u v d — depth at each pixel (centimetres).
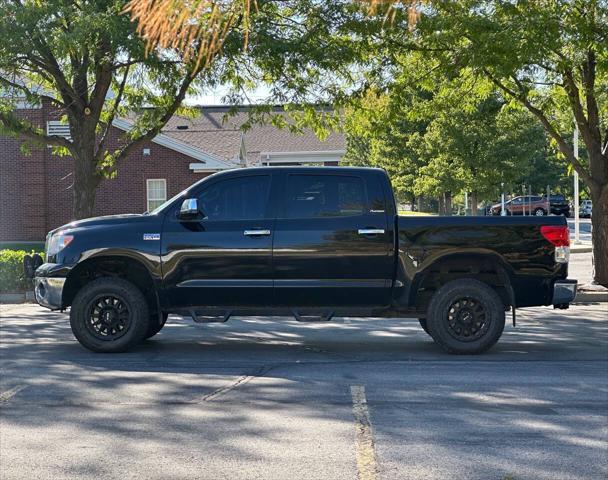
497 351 938
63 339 1030
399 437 564
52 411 643
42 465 501
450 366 838
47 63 1512
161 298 900
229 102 1622
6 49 1345
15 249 2691
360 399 683
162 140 2852
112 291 900
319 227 886
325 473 483
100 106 1596
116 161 1625
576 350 948
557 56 1491
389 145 3456
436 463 503
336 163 3538
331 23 1467
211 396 695
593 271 1639
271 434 572
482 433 575
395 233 887
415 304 896
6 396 697
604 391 717
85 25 1257
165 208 910
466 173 2739
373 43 1512
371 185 895
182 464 502
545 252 885
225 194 905
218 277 891
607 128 1609
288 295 891
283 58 1458
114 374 794
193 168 2853
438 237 883
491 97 2069
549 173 5494
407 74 1608
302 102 1599
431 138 2764
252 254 885
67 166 2939
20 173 2919
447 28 1362
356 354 917
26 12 1287
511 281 888
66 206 2945
